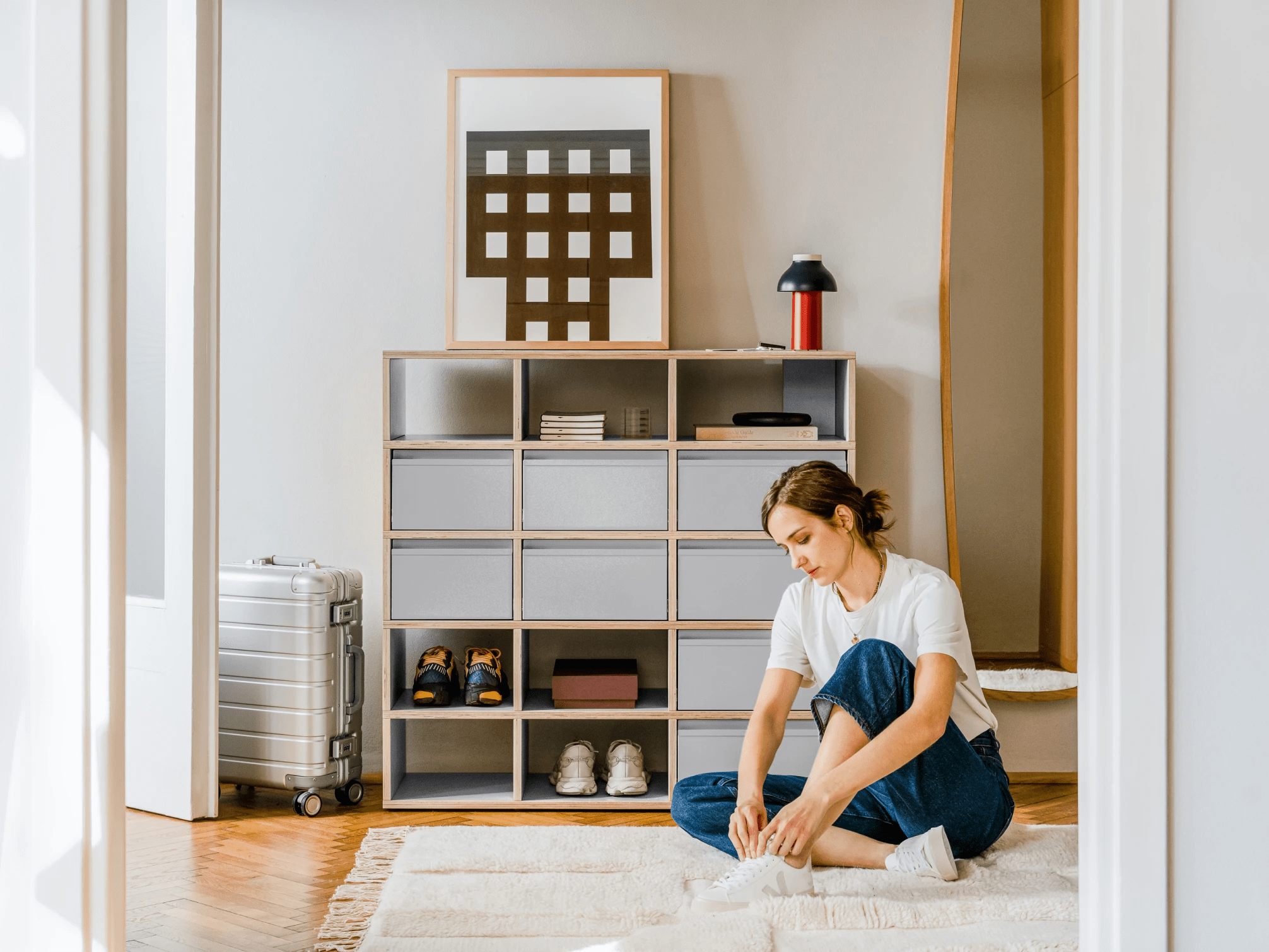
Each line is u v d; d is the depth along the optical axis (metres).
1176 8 1.21
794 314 2.90
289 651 2.71
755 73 3.05
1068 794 2.87
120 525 1.40
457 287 3.02
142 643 2.71
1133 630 1.23
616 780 2.80
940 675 1.98
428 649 2.97
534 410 3.07
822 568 2.10
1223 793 1.22
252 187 3.05
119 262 1.39
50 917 1.36
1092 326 1.27
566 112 3.02
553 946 1.84
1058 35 2.97
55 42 1.36
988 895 2.01
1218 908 1.22
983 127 3.00
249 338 3.06
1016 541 3.01
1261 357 1.20
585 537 2.75
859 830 2.20
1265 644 1.20
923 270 3.06
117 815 1.40
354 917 2.00
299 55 3.04
